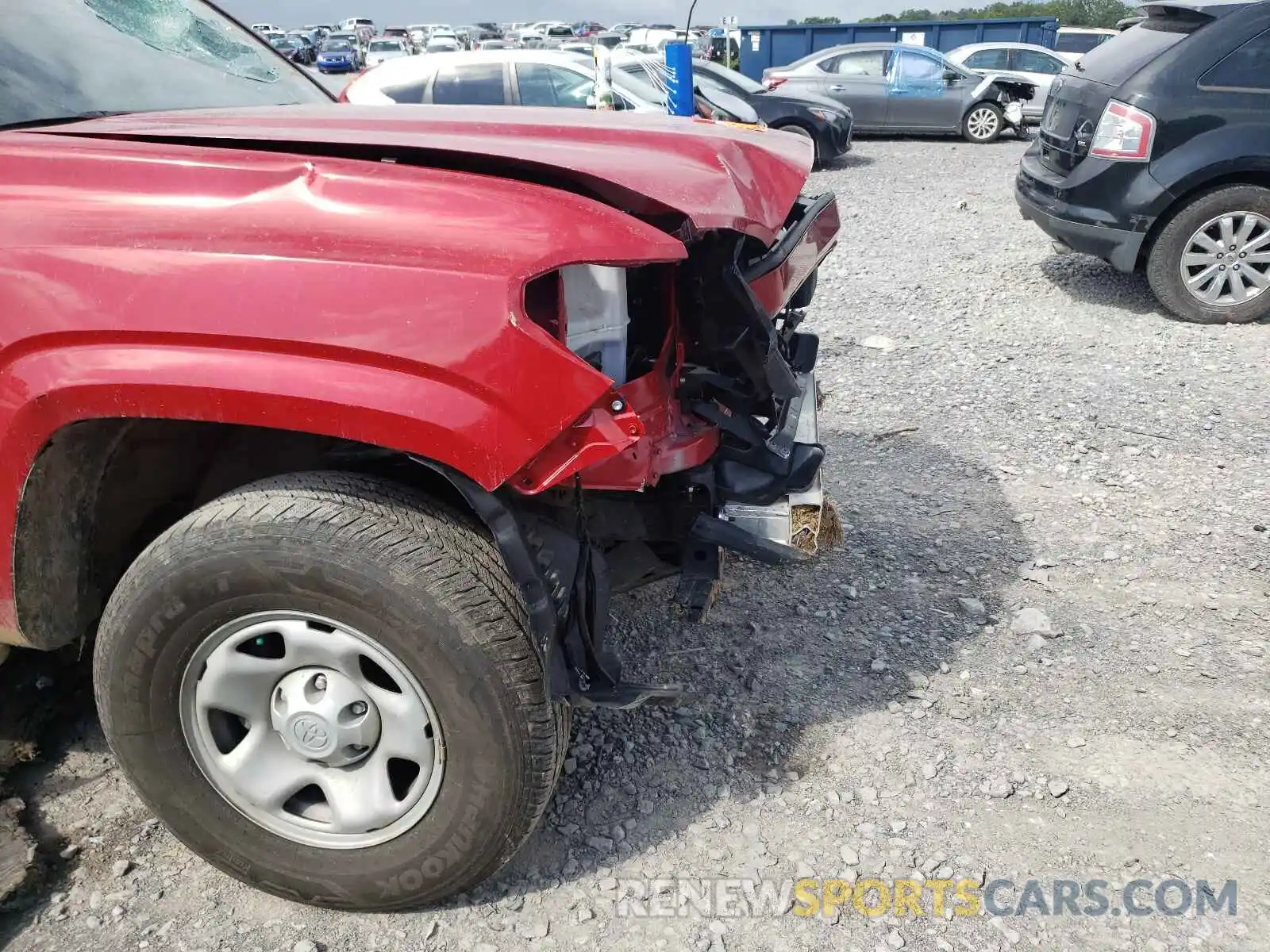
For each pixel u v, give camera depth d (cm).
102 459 203
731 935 206
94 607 220
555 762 193
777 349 242
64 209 183
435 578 179
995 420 478
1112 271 741
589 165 205
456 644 179
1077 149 641
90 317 176
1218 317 617
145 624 188
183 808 204
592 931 207
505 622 182
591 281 192
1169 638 311
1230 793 248
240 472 235
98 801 239
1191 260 610
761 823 237
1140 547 364
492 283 171
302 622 189
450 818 192
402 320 170
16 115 234
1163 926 210
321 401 171
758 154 251
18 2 263
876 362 564
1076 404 495
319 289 171
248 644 196
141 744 200
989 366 552
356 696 192
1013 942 206
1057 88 703
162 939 203
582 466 178
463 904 213
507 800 190
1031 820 238
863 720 274
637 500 239
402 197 179
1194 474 419
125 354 176
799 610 325
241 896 215
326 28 6003
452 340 170
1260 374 531
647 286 231
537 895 215
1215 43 582
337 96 366
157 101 273
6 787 239
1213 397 500
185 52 309
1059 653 304
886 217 980
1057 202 654
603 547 246
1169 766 256
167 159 186
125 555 230
